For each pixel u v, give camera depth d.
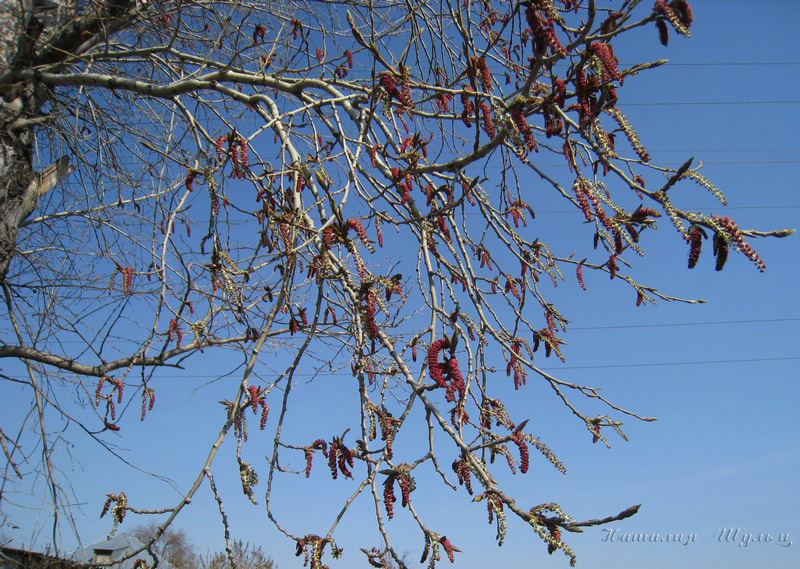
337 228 3.32
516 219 4.59
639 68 2.78
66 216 6.87
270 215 3.48
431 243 4.10
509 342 4.08
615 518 2.04
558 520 2.12
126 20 5.79
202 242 3.84
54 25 5.48
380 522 2.77
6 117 5.05
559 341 3.88
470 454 2.61
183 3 5.87
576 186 3.17
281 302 3.40
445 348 2.74
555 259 4.13
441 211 3.60
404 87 3.41
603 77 2.74
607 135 3.22
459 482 2.67
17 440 5.41
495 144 3.28
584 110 2.86
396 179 3.62
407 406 3.04
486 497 2.36
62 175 5.88
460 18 3.43
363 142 3.70
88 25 5.68
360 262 3.20
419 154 3.64
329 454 3.03
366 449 3.01
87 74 5.18
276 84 4.71
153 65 6.68
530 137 3.11
